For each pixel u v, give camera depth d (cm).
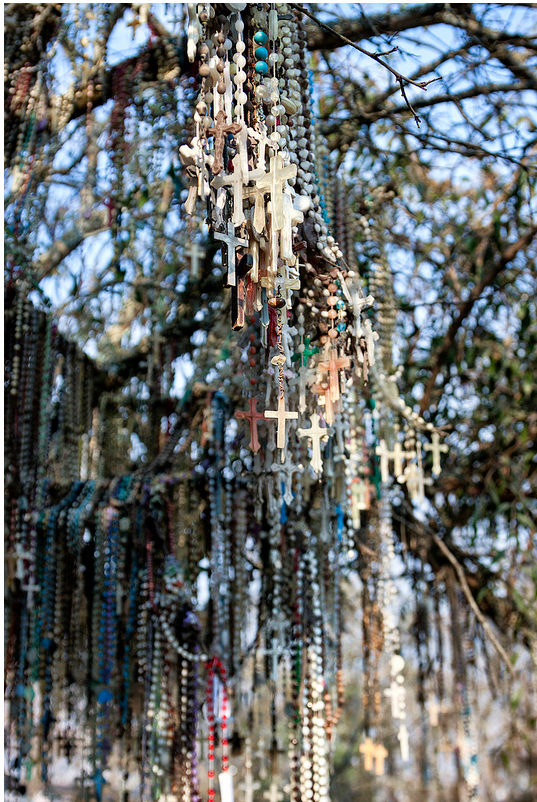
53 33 321
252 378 242
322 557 286
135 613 304
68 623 320
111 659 301
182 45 310
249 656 313
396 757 598
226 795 254
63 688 321
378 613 313
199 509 315
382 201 314
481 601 377
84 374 366
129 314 411
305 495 284
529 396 384
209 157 174
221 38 174
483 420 381
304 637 269
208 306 380
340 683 292
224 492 303
